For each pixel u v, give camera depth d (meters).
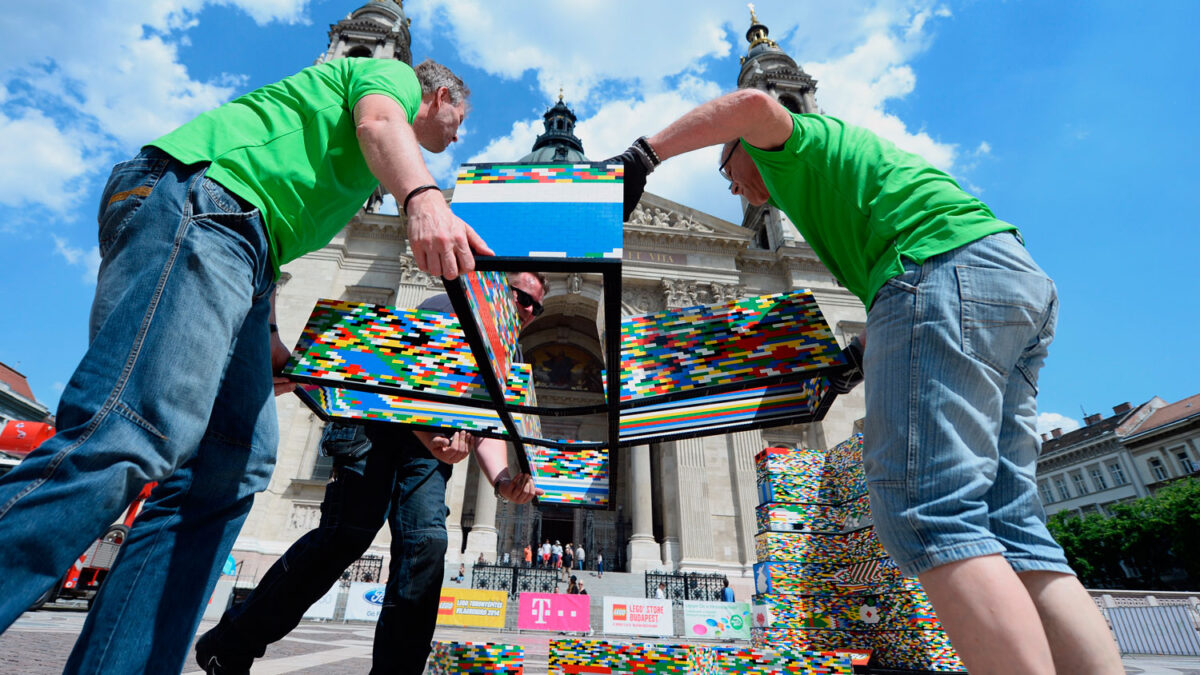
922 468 1.25
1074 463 52.00
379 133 1.45
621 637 16.19
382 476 2.45
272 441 1.80
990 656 1.08
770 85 37.06
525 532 29.72
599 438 30.95
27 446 8.88
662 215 31.58
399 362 1.79
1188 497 33.78
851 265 1.73
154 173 1.39
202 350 1.26
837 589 6.85
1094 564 38.47
